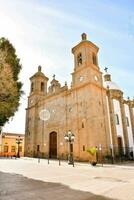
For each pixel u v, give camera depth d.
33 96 45.59
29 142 42.53
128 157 33.09
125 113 38.69
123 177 12.51
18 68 13.62
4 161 27.88
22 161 28.06
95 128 28.66
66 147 32.62
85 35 36.66
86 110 30.42
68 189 8.32
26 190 8.05
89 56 34.25
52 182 10.24
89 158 27.28
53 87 40.69
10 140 54.72
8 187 8.68
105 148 29.33
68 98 35.34
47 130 38.62
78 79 34.28
